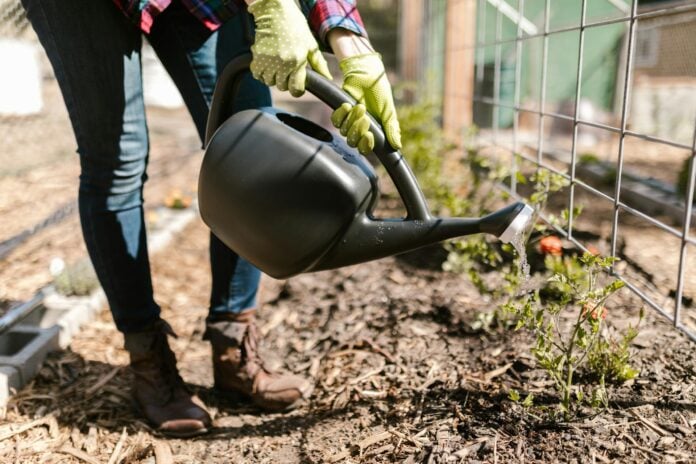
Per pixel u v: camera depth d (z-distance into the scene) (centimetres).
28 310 199
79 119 138
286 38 109
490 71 545
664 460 116
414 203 113
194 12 137
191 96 148
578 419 130
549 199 330
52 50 135
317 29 120
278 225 111
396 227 113
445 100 401
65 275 218
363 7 1620
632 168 410
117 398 166
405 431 138
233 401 167
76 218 291
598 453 119
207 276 262
